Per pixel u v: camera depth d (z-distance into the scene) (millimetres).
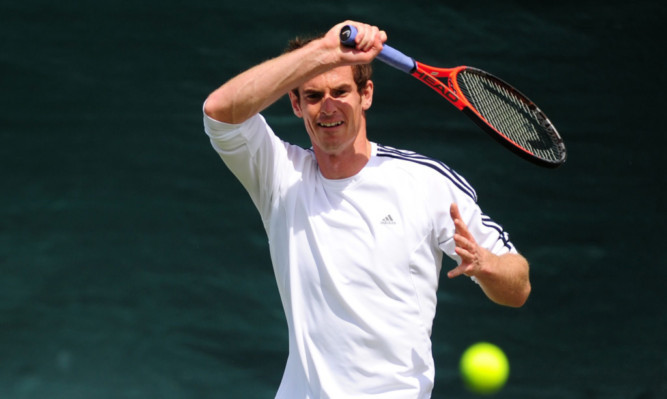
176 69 33594
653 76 33594
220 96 12125
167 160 32125
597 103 33344
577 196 31703
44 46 33844
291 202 12883
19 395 27094
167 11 34250
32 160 32031
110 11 34219
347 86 12273
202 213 31125
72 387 27250
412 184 12648
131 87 33250
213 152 32312
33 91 33094
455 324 28938
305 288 12742
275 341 28219
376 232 12453
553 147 14625
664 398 27328
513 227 31172
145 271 29797
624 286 30109
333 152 12461
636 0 34562
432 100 33094
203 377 27344
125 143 32344
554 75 33781
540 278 30188
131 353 27984
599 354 28391
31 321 28672
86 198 31328
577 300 29719
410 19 34562
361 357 12445
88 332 28484
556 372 27922
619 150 32594
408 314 12539
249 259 30219
